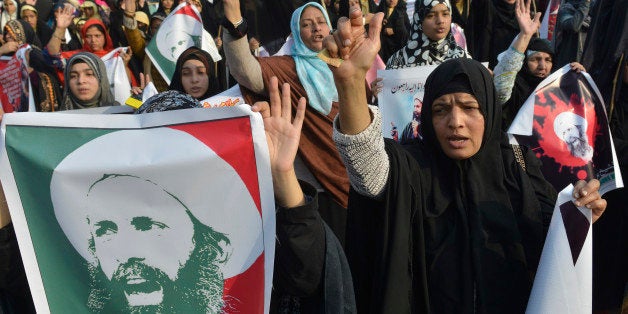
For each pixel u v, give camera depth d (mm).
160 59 6133
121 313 2088
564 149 3926
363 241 2408
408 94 4574
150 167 2066
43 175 2094
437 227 2453
